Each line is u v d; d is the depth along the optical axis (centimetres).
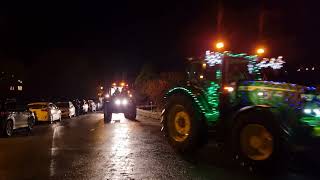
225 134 1048
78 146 1412
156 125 2353
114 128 2153
